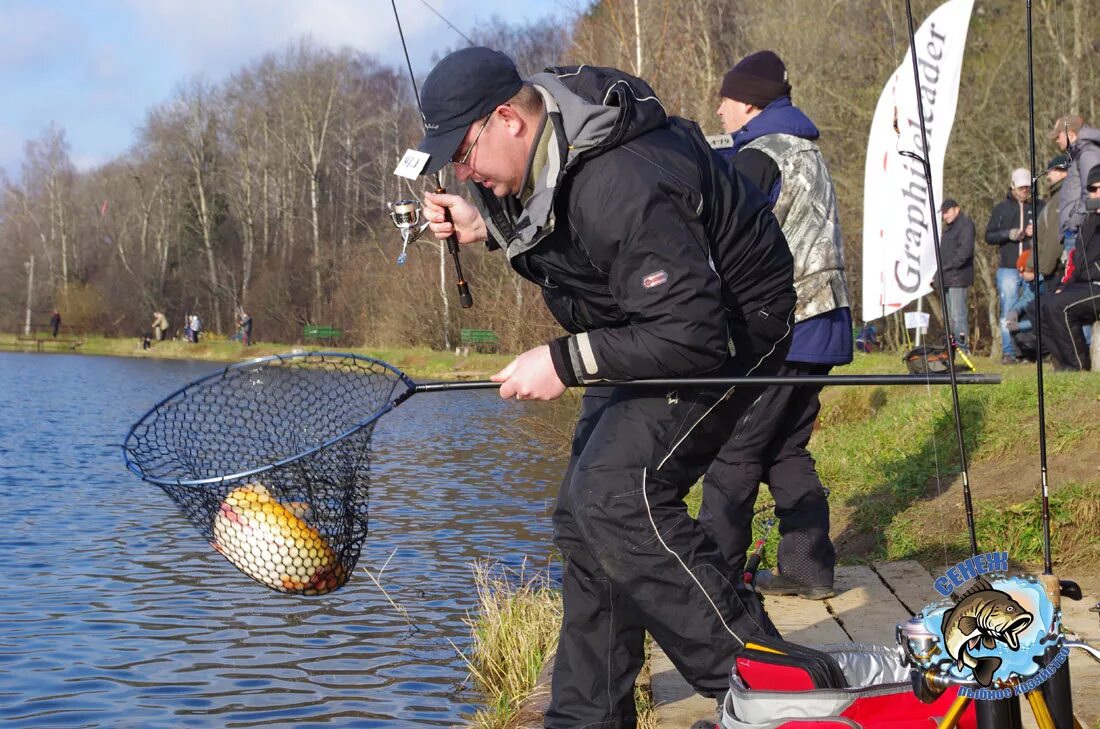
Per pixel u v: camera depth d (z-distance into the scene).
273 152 69.50
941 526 6.32
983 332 28.84
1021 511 5.97
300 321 61.12
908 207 10.98
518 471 13.93
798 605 5.13
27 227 81.94
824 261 4.79
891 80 11.04
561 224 3.10
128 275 74.00
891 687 2.73
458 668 5.94
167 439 3.53
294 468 3.31
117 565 8.75
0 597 7.66
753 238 3.26
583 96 3.08
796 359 4.74
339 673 5.93
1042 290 11.13
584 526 3.23
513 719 4.44
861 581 5.55
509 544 9.35
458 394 26.64
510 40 33.09
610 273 3.06
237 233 72.00
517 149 3.14
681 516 3.25
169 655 6.34
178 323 71.94
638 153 3.02
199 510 3.37
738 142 5.02
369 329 48.12
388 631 6.71
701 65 25.30
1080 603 4.91
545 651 5.32
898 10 26.44
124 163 80.50
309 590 3.38
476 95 3.09
